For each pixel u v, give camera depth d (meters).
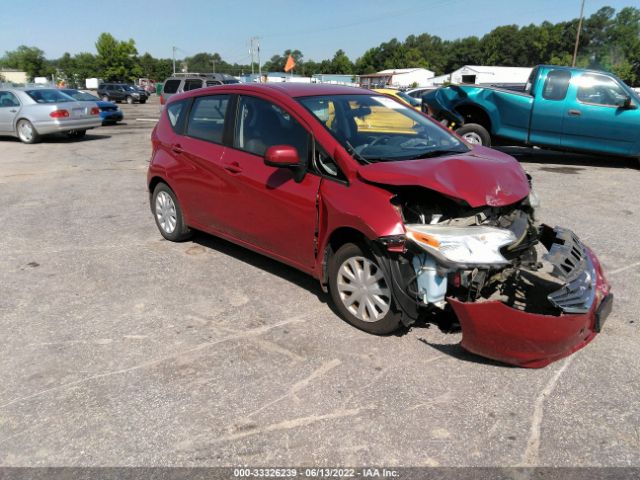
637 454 2.54
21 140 14.88
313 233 3.85
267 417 2.83
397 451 2.57
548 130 9.98
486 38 131.88
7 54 129.25
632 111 9.35
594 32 107.38
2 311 4.14
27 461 2.54
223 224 4.81
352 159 3.63
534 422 2.77
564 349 3.05
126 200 7.84
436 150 3.99
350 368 3.27
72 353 3.50
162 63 133.12
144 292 4.46
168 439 2.68
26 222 6.66
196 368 3.31
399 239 3.21
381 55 149.88
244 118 4.52
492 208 3.51
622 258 5.14
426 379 3.15
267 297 4.32
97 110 15.76
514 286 3.89
